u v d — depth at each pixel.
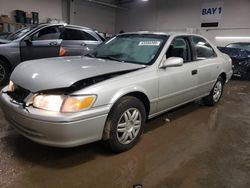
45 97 1.97
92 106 2.01
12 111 2.11
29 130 2.03
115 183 1.94
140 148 2.54
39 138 2.00
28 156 2.25
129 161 2.27
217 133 3.08
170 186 1.93
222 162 2.35
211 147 2.66
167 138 2.83
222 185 1.98
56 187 1.85
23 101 2.06
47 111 1.92
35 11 12.55
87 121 1.98
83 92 1.98
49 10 13.12
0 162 2.13
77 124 1.92
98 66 2.46
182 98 3.19
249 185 2.00
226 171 2.19
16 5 11.80
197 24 13.73
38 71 2.29
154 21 15.91
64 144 1.95
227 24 12.48
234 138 2.95
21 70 2.46
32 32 5.11
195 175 2.10
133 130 2.47
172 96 2.95
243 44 9.18
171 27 15.00
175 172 2.13
